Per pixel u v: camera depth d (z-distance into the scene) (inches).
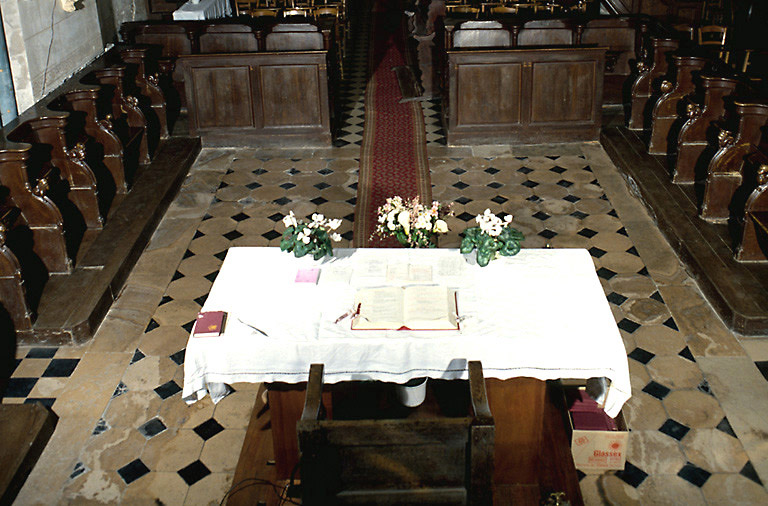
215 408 218.7
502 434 182.5
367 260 206.5
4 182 252.5
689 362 230.8
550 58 372.5
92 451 204.2
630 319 251.1
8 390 226.1
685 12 510.3
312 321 183.0
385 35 606.5
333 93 403.9
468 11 503.5
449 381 194.1
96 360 238.4
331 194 341.4
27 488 192.9
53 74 371.2
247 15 506.9
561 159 370.6
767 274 258.7
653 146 354.3
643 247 292.2
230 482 194.4
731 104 302.8
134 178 343.3
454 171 361.4
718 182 287.6
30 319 242.2
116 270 271.7
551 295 190.7
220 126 389.4
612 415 183.0
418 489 131.3
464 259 206.2
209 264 289.0
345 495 131.1
